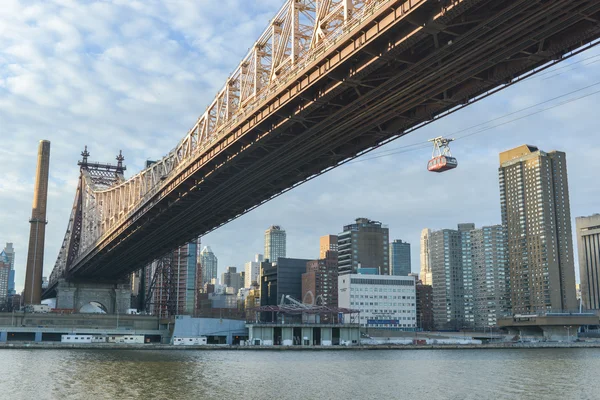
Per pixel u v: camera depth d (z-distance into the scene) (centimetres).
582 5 4822
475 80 6347
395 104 6781
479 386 8412
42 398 6844
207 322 19875
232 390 7662
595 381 9112
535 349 19712
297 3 6850
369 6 5472
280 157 8844
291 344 19588
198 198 11669
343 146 8725
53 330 19700
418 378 9419
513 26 5062
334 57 6050
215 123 9375
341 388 8012
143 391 7456
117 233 16525
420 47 5678
